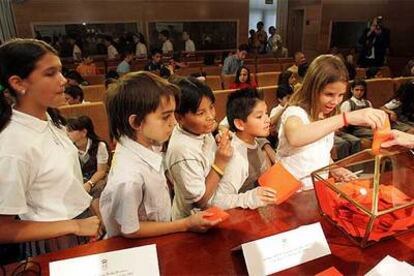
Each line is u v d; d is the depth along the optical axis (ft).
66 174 3.31
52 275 1.99
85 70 18.58
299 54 19.13
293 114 3.29
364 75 16.38
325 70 3.14
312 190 3.02
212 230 2.48
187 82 3.20
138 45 24.50
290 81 10.83
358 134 9.31
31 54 2.84
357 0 27.50
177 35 27.50
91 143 6.84
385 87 12.20
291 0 30.76
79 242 3.29
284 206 2.77
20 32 23.61
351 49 27.48
